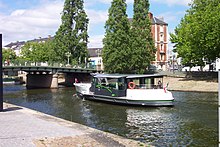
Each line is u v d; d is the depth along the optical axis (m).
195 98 36.09
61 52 70.75
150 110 27.50
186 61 58.03
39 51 94.31
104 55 61.78
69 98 39.78
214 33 45.91
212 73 55.72
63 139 11.82
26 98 40.94
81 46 71.81
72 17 72.56
